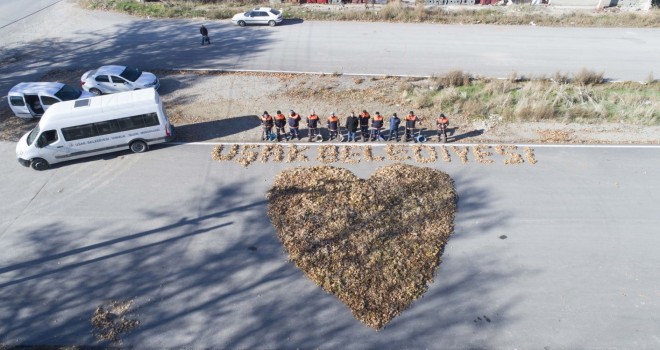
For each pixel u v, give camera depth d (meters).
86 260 13.14
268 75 24.55
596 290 12.13
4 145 18.55
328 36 30.25
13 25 32.56
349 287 12.20
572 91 22.72
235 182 16.22
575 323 11.29
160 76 24.61
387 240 13.56
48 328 11.27
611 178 16.34
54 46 28.84
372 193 15.35
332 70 25.14
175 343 10.91
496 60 26.56
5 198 15.51
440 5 37.09
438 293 12.12
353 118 17.86
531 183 16.11
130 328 11.26
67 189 15.93
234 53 27.53
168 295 12.10
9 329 11.24
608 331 11.09
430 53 27.58
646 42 29.42
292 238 13.67
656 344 10.78
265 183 16.16
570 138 18.86
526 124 19.98
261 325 11.31
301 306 11.77
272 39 29.72
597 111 20.61
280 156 17.66
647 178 16.34
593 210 14.86
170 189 15.89
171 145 18.44
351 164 17.16
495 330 11.16
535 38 30.12
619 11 35.47
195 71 25.12
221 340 10.97
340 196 15.24
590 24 32.72
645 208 14.92
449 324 11.31
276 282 12.42
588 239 13.75
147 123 17.31
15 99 19.80
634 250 13.35
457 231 14.09
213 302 11.90
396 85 23.39
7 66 25.95
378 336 11.04
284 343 10.89
